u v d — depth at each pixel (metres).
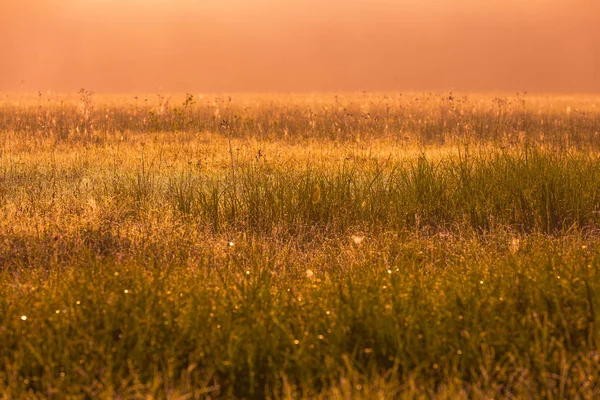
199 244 27.06
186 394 15.44
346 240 28.70
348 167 39.97
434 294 20.33
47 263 24.83
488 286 21.05
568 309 19.06
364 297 19.55
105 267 22.55
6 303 19.86
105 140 57.34
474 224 31.86
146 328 17.95
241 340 17.52
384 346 17.55
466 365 16.98
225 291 20.61
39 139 56.56
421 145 57.03
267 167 40.94
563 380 15.81
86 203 32.03
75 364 16.48
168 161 44.06
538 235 28.27
